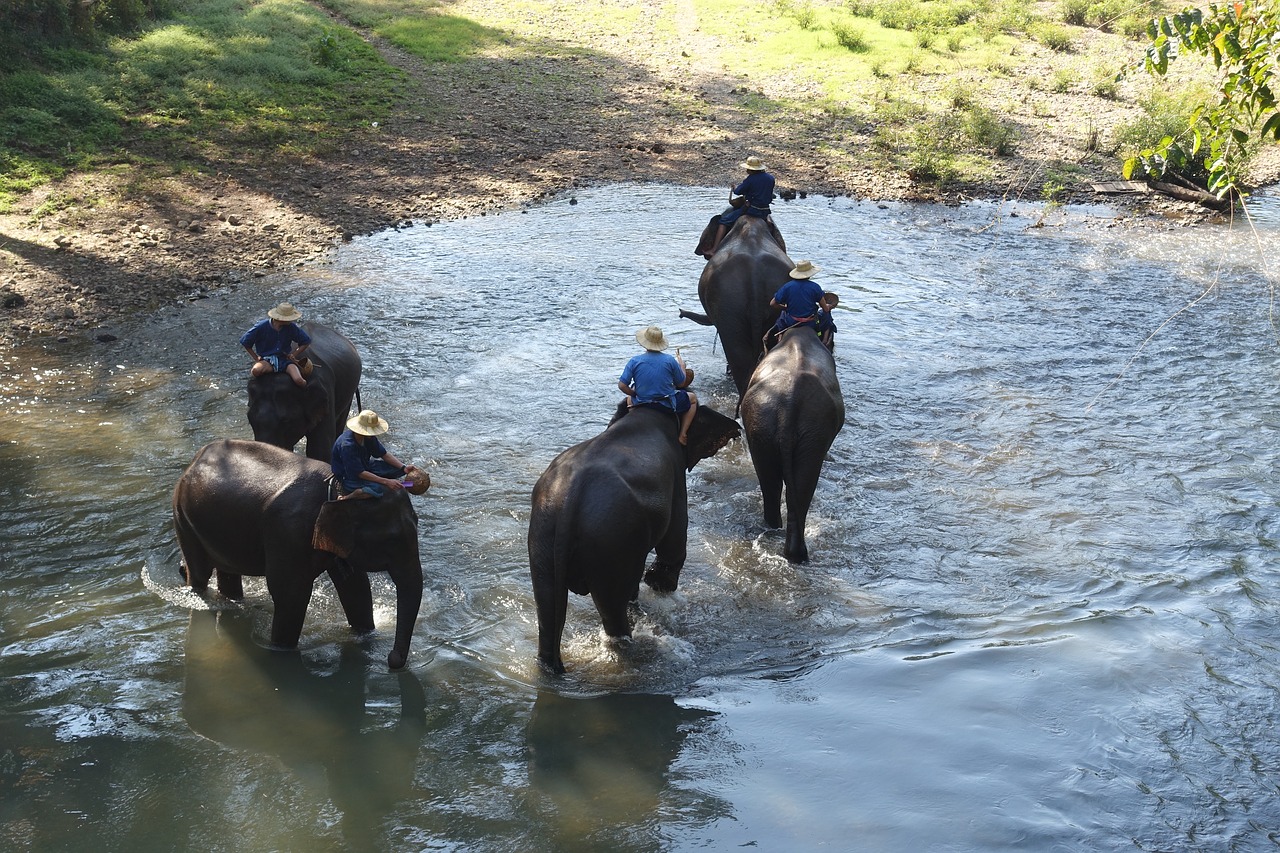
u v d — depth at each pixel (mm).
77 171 18766
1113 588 8219
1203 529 9070
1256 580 8328
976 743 6559
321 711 6938
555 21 34750
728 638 7664
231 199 18406
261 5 31891
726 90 27656
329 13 34125
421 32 31828
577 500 6965
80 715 6832
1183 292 15250
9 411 11070
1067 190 20688
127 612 7910
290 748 6598
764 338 10219
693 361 12797
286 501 7160
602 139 23234
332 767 6430
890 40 32188
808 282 9859
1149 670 7227
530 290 14930
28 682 7121
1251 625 7754
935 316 14242
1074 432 10898
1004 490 9742
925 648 7512
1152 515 9312
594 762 6461
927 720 6781
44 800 6098
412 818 6008
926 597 8148
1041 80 28703
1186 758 6426
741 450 10633
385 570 7207
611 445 7355
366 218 18062
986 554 8719
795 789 6211
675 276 15578
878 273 15930
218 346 12875
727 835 5859
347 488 6922
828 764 6406
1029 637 7617
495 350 12867
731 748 6555
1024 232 18172
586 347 13023
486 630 7773
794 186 20531
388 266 15891
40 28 23859
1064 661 7336
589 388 11836
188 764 6434
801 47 31531
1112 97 27188
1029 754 6465
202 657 7461
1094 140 23156
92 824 5930
